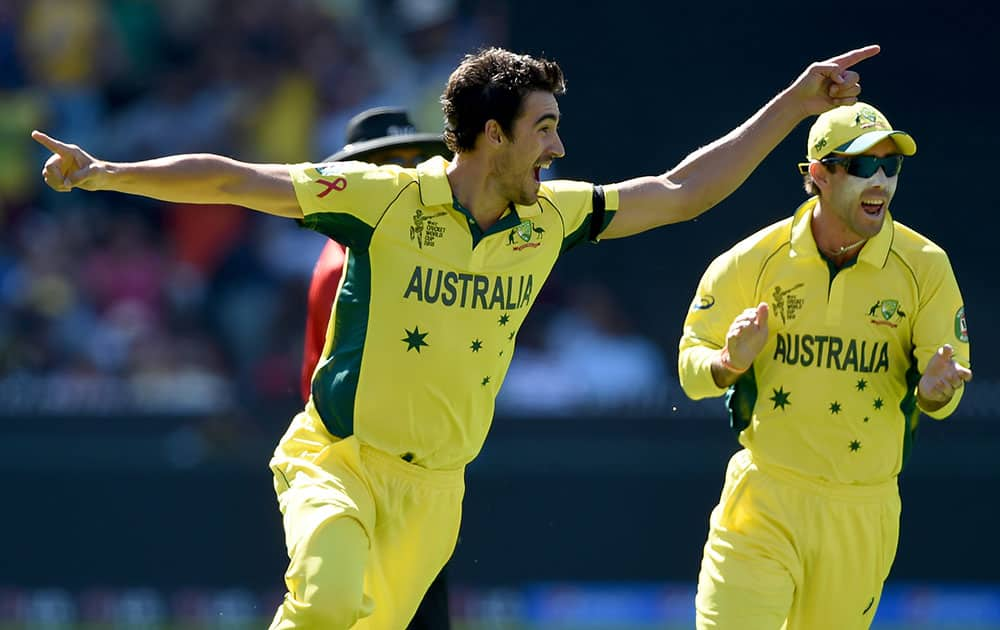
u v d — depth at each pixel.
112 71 45.09
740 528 17.70
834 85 16.89
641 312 38.78
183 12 45.28
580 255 38.84
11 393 33.91
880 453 17.45
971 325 38.66
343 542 15.41
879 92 39.34
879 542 17.66
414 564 16.59
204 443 33.47
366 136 20.98
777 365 17.48
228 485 33.38
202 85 45.00
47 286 41.66
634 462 32.88
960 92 39.12
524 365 37.62
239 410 33.66
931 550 32.34
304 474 16.03
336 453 16.06
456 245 15.88
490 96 15.55
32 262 41.94
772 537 17.47
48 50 44.81
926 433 32.53
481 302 16.00
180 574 33.12
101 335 40.94
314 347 19.09
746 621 17.28
